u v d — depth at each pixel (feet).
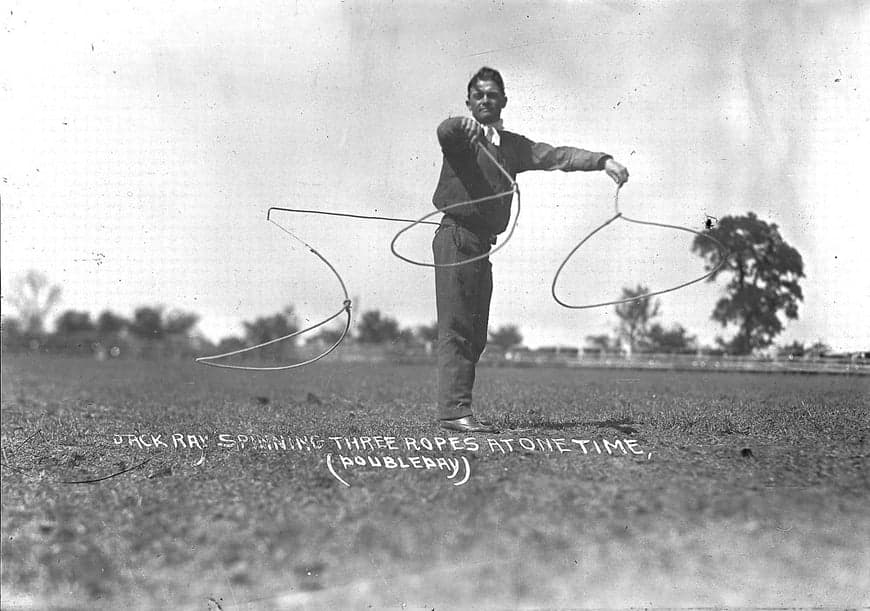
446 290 15.33
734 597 9.93
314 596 10.24
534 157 14.99
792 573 10.44
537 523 11.30
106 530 11.66
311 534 11.32
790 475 12.53
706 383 27.55
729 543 10.81
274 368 14.30
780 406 19.51
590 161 14.44
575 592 10.15
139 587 10.59
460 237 15.10
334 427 17.03
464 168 14.76
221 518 11.78
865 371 24.89
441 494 12.07
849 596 10.07
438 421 16.39
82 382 32.32
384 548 10.97
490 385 27.50
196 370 39.32
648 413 18.49
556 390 25.31
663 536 11.02
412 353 55.42
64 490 13.08
